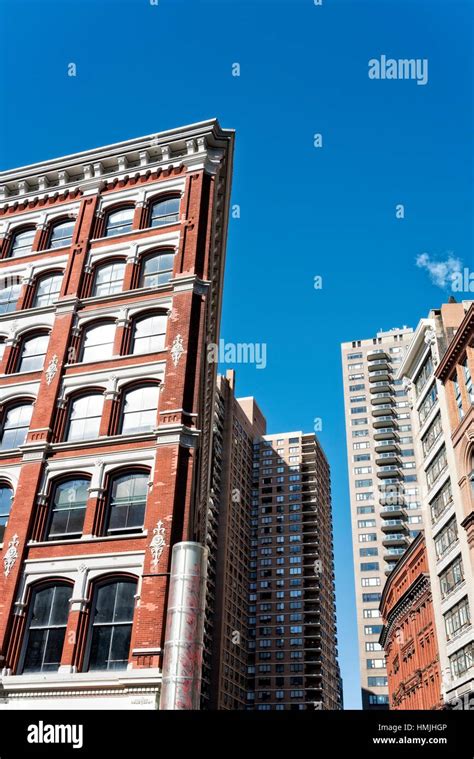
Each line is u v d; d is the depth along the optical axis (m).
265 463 139.62
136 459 23.19
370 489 117.62
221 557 103.62
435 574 43.81
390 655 70.94
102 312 27.62
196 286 26.92
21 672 20.27
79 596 20.83
